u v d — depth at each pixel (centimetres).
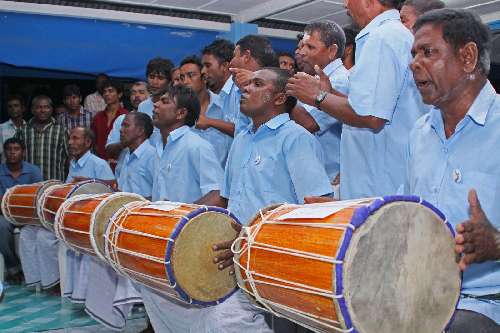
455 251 146
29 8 616
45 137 618
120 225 274
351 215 148
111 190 425
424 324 152
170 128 341
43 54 632
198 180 326
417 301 150
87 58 653
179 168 327
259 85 254
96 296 377
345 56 365
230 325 237
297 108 280
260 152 255
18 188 509
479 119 174
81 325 409
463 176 178
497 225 176
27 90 734
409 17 242
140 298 363
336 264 142
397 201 149
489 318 171
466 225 142
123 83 695
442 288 154
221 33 717
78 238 332
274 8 663
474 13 175
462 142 179
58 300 481
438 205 182
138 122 410
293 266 159
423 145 190
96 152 588
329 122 303
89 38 652
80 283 413
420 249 150
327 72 304
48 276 494
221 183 318
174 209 254
